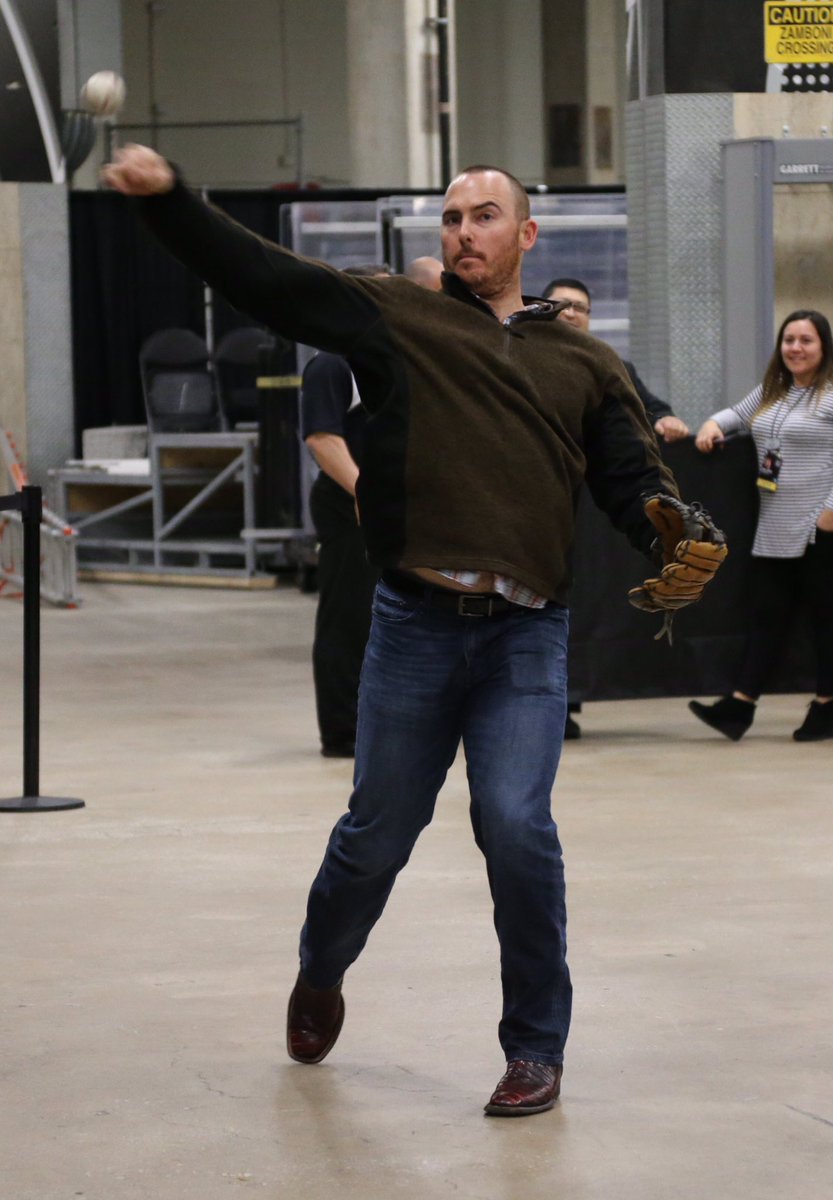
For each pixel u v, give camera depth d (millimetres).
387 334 3770
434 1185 3561
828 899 5852
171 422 18797
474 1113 3979
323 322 3719
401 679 3936
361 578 8703
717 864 6363
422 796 4020
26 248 20141
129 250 22594
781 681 9195
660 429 9102
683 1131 3852
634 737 9328
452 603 3875
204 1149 3764
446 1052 4395
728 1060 4309
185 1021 4641
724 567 9227
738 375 10492
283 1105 4031
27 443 20266
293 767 8555
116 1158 3713
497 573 3818
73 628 14680
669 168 10562
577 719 10016
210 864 6457
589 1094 4090
